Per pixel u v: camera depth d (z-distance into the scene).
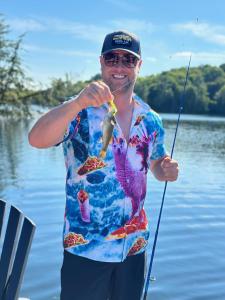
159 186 14.06
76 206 2.87
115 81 2.93
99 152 2.82
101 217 2.83
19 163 18.58
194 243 8.06
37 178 14.73
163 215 10.20
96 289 2.85
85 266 2.84
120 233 2.86
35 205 10.70
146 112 3.02
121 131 2.88
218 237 8.48
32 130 2.74
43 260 6.85
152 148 3.06
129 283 2.93
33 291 5.84
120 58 2.92
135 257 2.96
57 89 31.53
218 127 52.38
